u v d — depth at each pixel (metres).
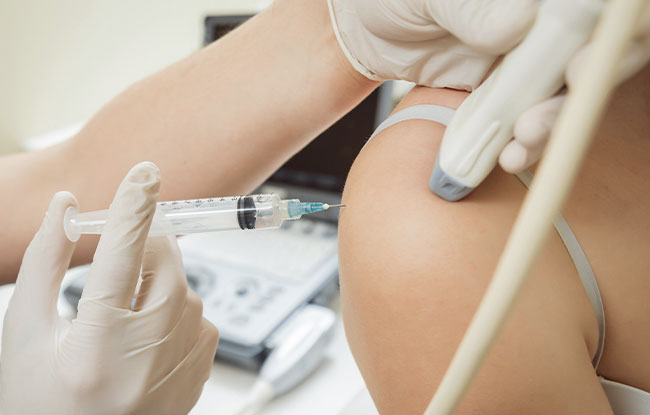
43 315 0.52
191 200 0.52
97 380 0.47
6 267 0.63
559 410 0.34
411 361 0.36
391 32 0.40
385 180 0.38
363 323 0.38
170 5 1.86
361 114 1.16
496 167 0.37
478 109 0.30
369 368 0.39
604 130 0.41
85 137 0.58
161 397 0.52
